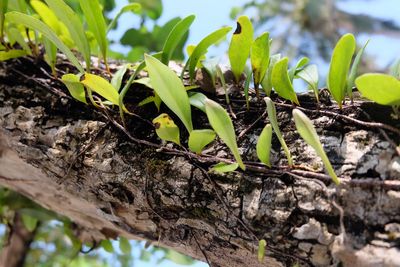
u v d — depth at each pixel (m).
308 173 0.47
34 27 0.53
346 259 0.44
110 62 0.63
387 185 0.44
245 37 0.52
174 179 0.50
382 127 0.47
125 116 0.55
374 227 0.44
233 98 0.54
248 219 0.48
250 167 0.49
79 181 0.56
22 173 0.64
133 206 0.53
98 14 0.56
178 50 0.79
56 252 1.11
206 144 0.49
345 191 0.45
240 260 0.51
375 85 0.43
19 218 0.92
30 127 0.57
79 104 0.57
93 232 0.75
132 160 0.53
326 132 0.49
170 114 0.54
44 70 0.60
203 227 0.50
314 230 0.45
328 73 0.48
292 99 0.50
